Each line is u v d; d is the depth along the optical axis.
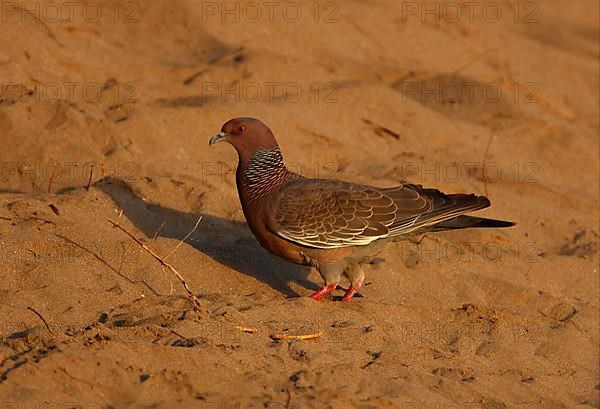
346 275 11.46
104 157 13.91
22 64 15.86
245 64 17.67
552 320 12.09
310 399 8.91
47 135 13.98
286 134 15.84
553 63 22.19
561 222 15.38
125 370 8.73
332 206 11.11
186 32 18.94
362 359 10.12
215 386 8.82
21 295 10.02
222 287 11.38
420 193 11.55
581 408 10.36
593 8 28.81
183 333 9.65
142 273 11.05
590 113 20.55
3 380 8.30
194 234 12.37
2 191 13.01
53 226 11.46
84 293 10.35
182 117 15.33
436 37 21.88
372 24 21.34
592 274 13.91
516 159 17.27
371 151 16.28
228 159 14.80
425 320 11.52
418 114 17.67
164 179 13.40
